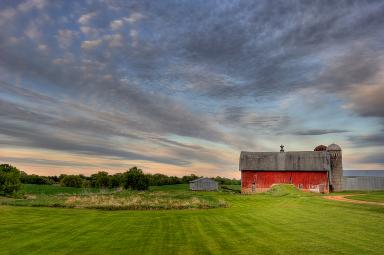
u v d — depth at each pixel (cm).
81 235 1794
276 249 1414
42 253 1431
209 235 1755
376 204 3019
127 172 7294
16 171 5306
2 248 1519
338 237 1605
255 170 6894
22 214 2620
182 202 3462
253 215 2492
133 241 1636
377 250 1356
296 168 6662
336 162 6875
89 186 8875
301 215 2398
